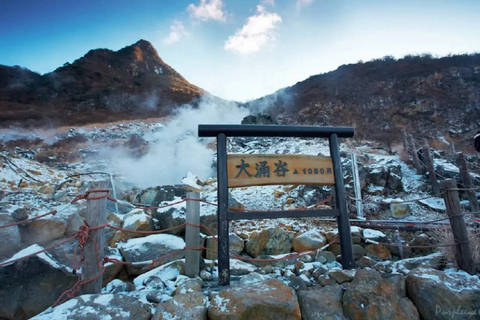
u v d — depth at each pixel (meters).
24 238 3.70
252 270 3.60
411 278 2.95
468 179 6.03
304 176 3.39
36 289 2.68
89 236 2.54
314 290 2.79
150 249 3.70
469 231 3.59
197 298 2.53
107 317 2.18
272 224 5.05
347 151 9.74
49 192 7.60
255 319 2.39
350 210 5.75
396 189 7.03
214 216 4.46
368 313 2.56
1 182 8.16
